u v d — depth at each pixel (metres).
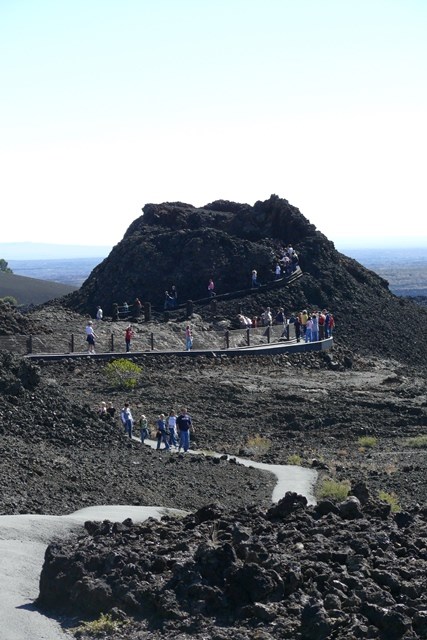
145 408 40.97
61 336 51.75
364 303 71.88
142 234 77.00
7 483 21.06
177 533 14.48
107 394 43.06
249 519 15.35
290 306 68.25
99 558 12.86
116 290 71.81
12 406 28.80
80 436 29.22
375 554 13.20
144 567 12.79
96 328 55.00
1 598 12.88
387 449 36.47
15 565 14.30
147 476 25.66
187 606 11.79
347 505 15.54
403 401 44.66
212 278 71.38
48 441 27.70
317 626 10.80
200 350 53.28
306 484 27.55
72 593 12.36
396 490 26.92
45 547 15.54
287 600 11.72
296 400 44.53
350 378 51.59
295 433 39.34
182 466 28.55
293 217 77.94
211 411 42.06
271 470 30.36
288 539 13.73
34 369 30.88
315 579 12.16
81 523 17.28
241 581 11.85
